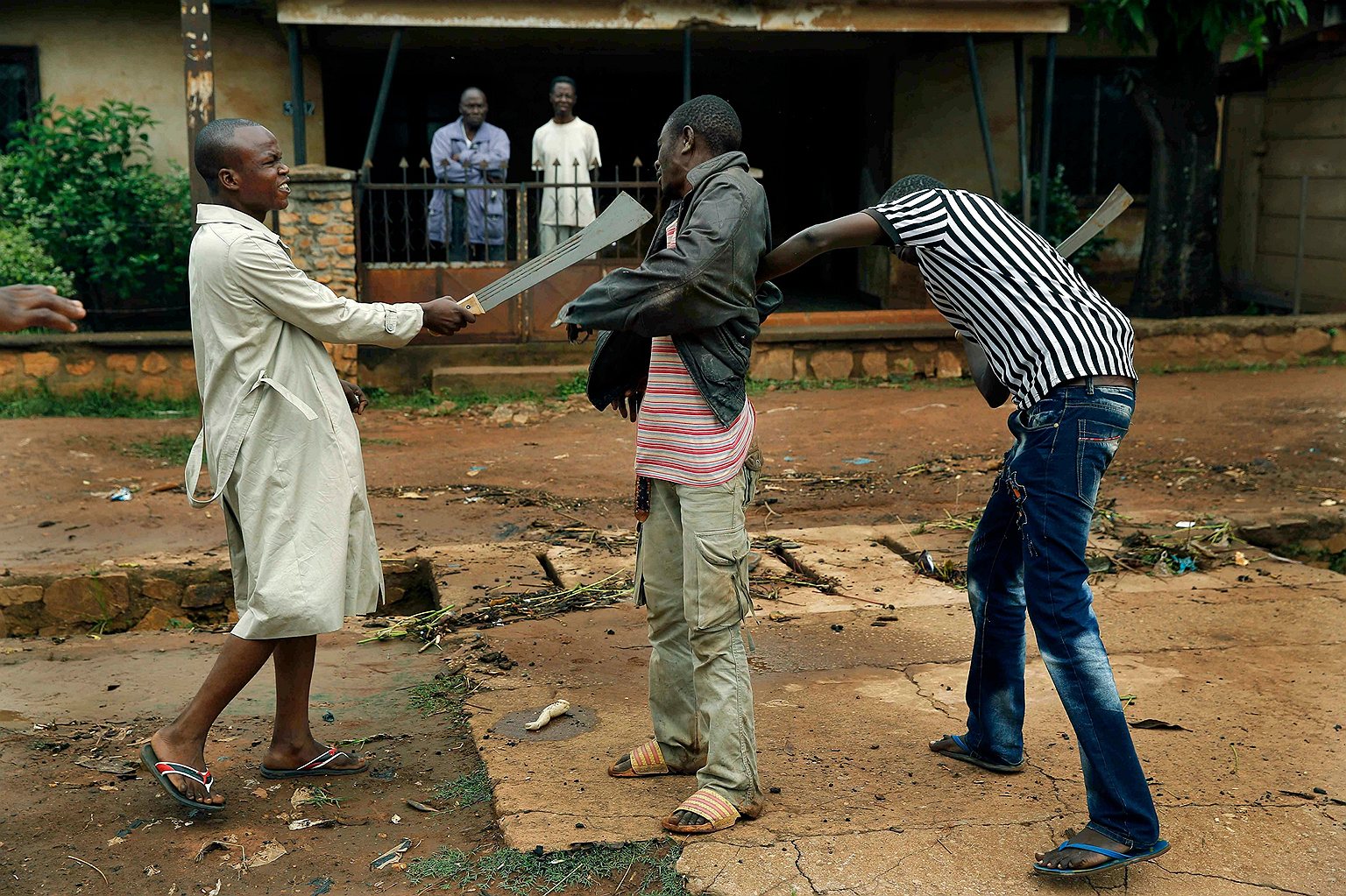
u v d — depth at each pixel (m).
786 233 16.11
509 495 7.21
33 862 3.11
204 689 3.29
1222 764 3.51
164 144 12.54
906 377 11.34
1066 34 13.98
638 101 15.54
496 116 15.02
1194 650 4.46
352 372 10.60
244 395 3.27
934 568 5.52
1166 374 11.13
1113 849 2.83
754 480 3.31
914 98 13.88
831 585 5.36
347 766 3.62
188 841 3.21
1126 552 5.65
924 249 3.15
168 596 5.48
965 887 2.85
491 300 3.40
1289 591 5.16
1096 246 14.14
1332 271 12.95
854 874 2.90
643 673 4.32
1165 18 11.77
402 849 3.14
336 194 10.27
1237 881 2.89
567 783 3.42
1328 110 12.88
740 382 3.17
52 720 4.05
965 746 3.56
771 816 3.21
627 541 6.11
